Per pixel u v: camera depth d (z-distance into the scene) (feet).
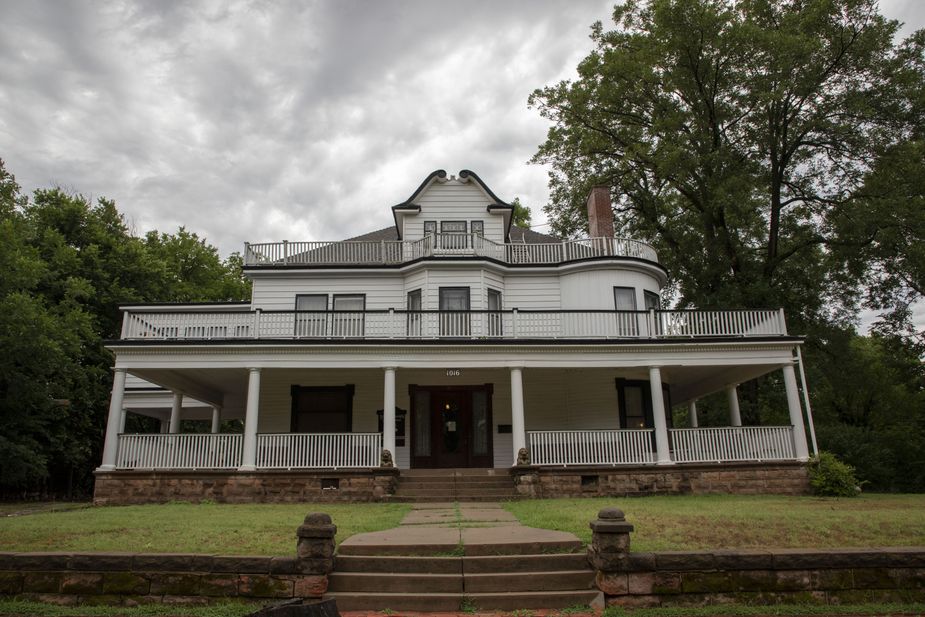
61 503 73.20
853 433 90.12
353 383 70.79
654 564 23.99
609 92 95.30
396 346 59.62
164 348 58.44
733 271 98.17
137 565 24.32
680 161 88.22
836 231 91.66
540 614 23.00
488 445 69.15
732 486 58.70
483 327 66.23
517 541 27.91
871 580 24.06
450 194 79.92
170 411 88.99
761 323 63.67
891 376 109.81
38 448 82.12
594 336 64.03
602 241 75.10
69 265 99.55
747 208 85.10
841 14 85.35
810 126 89.30
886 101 87.15
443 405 70.23
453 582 24.94
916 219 81.56
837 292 96.58
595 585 25.00
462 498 54.95
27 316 74.18
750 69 88.28
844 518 34.94
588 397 70.54
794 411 60.85
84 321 87.45
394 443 62.28
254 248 74.49
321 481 56.49
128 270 113.29
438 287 70.79
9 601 23.77
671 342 61.11
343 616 23.09
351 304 72.95
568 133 100.58
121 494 55.88
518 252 76.84
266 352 59.16
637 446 59.82
